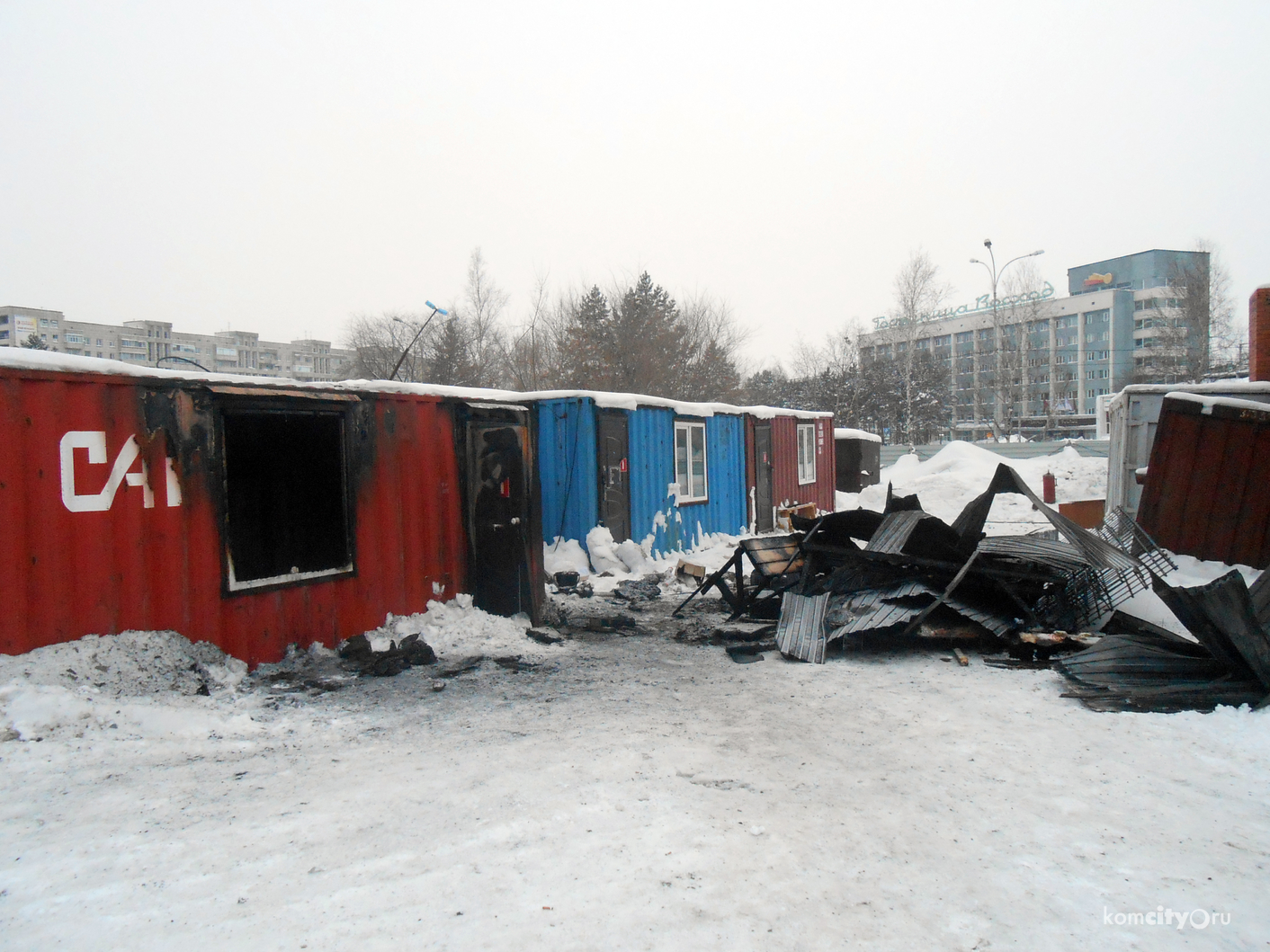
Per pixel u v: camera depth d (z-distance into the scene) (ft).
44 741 14.15
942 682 20.81
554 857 10.80
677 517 46.37
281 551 21.42
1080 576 25.34
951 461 87.86
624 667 22.89
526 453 27.96
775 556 30.42
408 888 9.86
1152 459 30.60
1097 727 16.81
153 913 9.13
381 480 24.45
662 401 44.83
